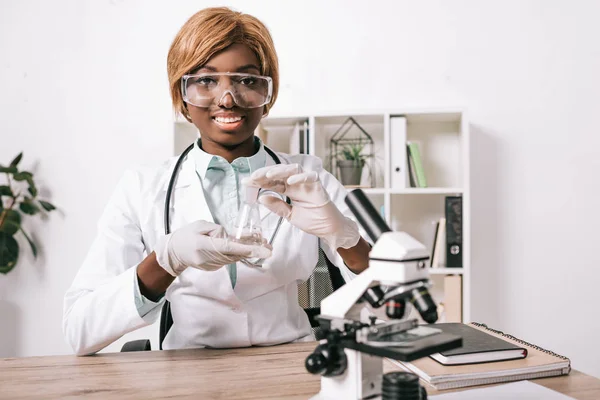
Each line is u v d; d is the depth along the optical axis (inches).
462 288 94.9
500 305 104.2
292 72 109.1
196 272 54.3
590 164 103.0
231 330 54.2
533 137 103.9
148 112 113.3
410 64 106.5
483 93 104.9
